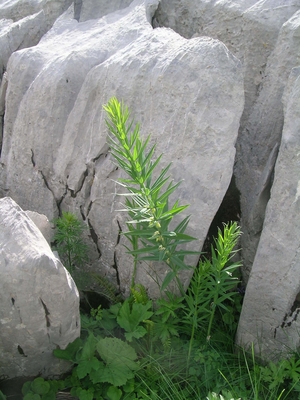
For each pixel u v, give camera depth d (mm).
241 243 1081
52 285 811
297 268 885
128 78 1033
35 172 1210
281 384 923
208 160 949
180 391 913
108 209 1070
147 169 976
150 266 1008
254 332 964
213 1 1267
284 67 1070
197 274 925
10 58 1293
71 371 938
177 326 988
